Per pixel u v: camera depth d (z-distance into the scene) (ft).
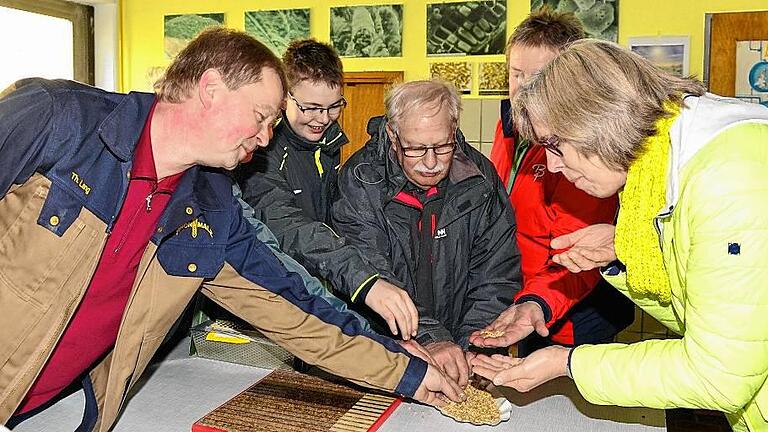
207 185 4.76
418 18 12.62
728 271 3.42
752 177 3.45
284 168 6.58
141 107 4.33
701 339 3.54
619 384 3.90
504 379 4.35
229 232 4.82
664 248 3.95
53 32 13.38
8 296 4.16
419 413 4.88
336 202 6.19
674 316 4.66
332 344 4.92
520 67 6.26
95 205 4.20
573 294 5.86
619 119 3.71
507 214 6.19
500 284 6.14
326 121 6.61
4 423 4.30
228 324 5.98
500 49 12.17
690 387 3.65
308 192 6.83
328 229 5.83
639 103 3.71
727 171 3.47
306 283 5.15
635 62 3.79
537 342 7.34
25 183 4.14
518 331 5.50
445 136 5.53
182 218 4.55
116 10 14.06
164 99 4.34
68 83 4.31
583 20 11.76
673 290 4.08
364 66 12.97
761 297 3.41
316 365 4.99
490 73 12.24
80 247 4.20
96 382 4.74
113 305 4.61
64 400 5.11
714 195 3.47
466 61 12.37
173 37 13.99
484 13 12.21
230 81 4.14
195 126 4.25
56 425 4.71
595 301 7.09
